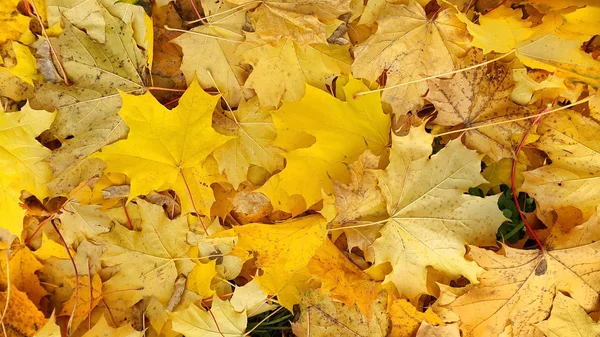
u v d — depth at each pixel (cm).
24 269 72
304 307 73
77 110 70
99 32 70
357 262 74
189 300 73
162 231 72
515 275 70
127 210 73
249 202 73
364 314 71
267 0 69
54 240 73
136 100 66
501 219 69
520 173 73
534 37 67
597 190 70
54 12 69
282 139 71
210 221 73
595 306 70
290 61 70
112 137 70
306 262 70
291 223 72
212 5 70
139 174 68
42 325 71
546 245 69
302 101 69
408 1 70
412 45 70
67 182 70
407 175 68
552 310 70
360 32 72
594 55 72
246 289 73
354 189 68
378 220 70
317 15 69
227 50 71
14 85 70
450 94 70
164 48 72
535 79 71
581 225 69
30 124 68
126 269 72
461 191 68
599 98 69
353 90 70
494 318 71
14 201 69
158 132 68
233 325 72
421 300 75
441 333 72
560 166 70
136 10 69
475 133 71
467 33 69
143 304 73
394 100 71
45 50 69
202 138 69
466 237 69
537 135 70
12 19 69
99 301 72
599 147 69
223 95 72
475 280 70
